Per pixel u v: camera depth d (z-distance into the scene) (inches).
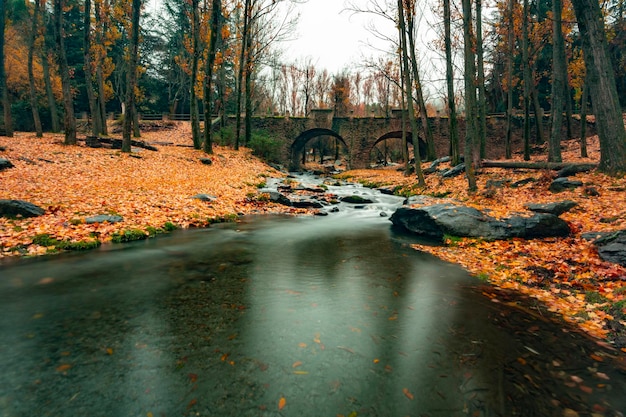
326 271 230.4
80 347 126.0
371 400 102.5
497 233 313.0
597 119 413.7
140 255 245.6
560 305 178.4
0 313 150.4
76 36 1507.1
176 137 1230.3
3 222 264.2
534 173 552.1
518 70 1262.3
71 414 92.8
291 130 1429.6
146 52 1791.3
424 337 142.7
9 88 1283.2
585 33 399.5
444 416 96.7
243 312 160.9
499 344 137.9
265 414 95.2
